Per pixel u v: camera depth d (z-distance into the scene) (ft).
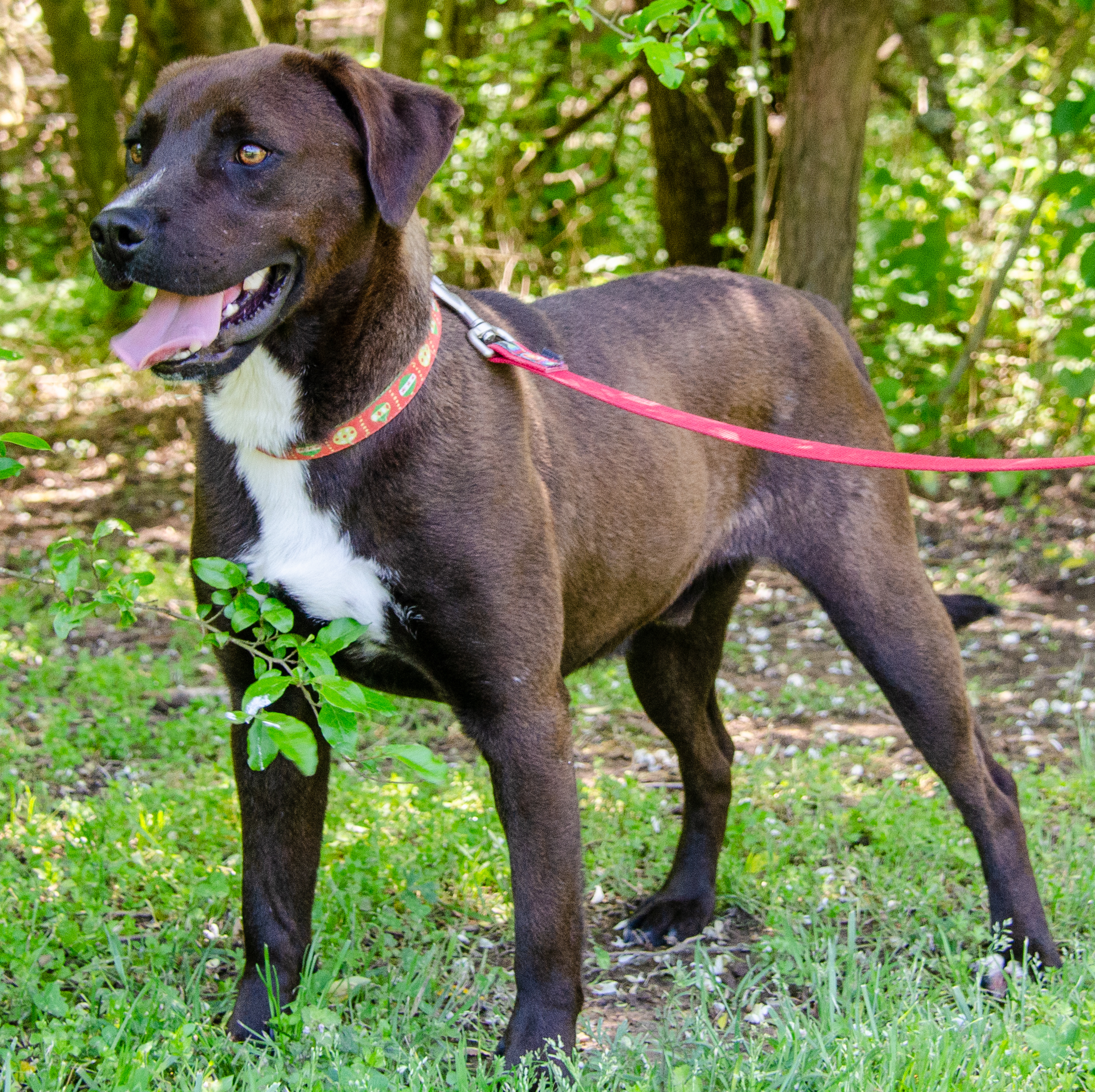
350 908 10.53
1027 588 20.49
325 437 8.30
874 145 29.66
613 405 9.17
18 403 29.35
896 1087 8.27
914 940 10.97
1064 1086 8.19
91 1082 8.07
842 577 10.93
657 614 10.71
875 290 24.27
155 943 9.85
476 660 8.56
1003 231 24.40
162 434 27.37
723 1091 8.39
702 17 11.93
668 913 11.30
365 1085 8.01
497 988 10.00
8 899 10.30
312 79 8.13
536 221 30.42
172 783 13.39
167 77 8.42
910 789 13.69
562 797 8.69
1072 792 13.52
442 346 8.76
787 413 11.10
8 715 14.71
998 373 25.77
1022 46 26.02
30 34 43.09
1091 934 10.89
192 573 8.95
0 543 21.61
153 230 7.57
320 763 9.36
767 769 14.23
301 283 8.08
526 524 8.71
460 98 29.43
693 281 11.25
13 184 40.98
